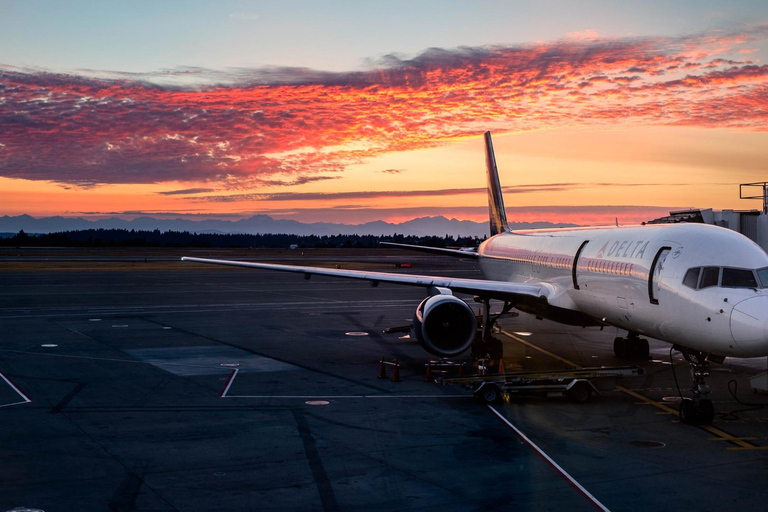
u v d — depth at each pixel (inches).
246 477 470.9
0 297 1825.8
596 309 789.9
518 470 487.2
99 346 1049.5
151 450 530.6
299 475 475.5
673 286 612.1
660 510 412.8
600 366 908.0
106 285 2271.2
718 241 606.9
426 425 610.5
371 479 467.8
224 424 609.6
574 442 558.6
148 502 423.8
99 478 466.6
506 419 632.4
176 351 1010.7
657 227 721.6
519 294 888.9
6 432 576.7
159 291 2066.9
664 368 897.5
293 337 1162.0
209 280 2581.2
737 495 438.3
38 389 745.6
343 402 699.4
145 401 695.1
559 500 429.1
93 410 655.8
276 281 2566.4
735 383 792.3
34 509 411.2
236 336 1169.4
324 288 2253.9
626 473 480.7
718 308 558.6
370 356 981.8
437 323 818.8
